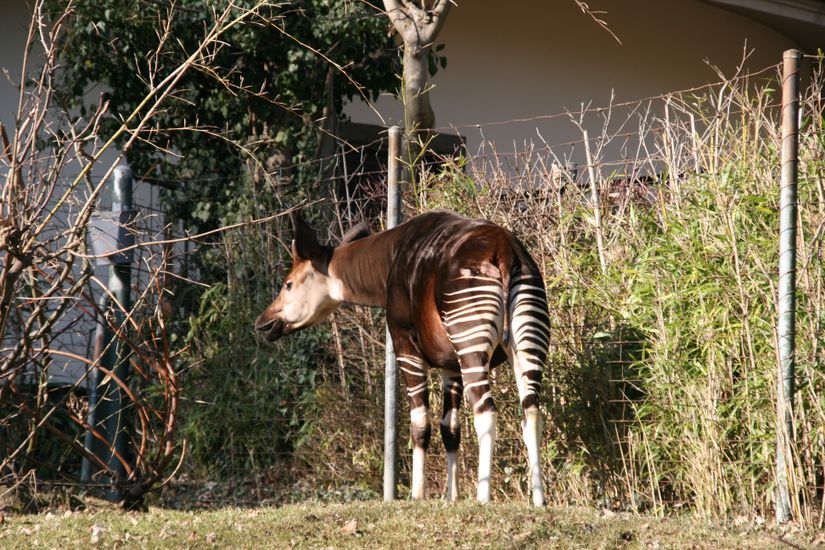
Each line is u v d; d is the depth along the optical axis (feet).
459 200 43.45
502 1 78.43
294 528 28.68
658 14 82.74
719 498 33.78
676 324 35.50
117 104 60.29
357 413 46.26
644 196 41.24
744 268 34.50
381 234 37.55
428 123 54.08
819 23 80.48
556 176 41.78
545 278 40.52
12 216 34.55
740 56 85.51
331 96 61.36
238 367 49.98
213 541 27.73
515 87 78.33
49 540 28.30
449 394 35.40
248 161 56.39
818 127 34.94
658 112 81.41
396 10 54.54
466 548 26.23
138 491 39.60
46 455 48.44
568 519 29.19
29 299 35.94
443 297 31.99
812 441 31.96
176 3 56.39
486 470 30.86
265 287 50.96
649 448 36.32
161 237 54.49
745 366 34.01
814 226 33.81
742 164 35.88
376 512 30.40
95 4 56.24
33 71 63.82
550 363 39.42
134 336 46.16
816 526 30.99
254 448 48.73
